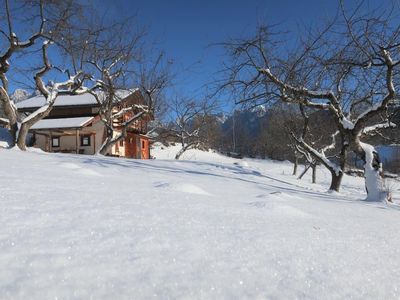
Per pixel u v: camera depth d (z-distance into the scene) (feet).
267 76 33.58
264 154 155.22
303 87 33.50
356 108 40.98
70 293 4.46
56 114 98.27
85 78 47.93
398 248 9.14
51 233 6.40
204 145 105.09
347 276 6.37
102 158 36.17
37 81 42.47
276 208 12.74
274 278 5.82
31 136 96.17
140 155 109.50
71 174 16.85
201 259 6.17
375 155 31.12
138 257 5.84
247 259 6.50
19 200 8.47
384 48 27.25
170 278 5.25
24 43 38.63
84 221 7.39
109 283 4.85
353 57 30.96
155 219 8.38
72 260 5.38
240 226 9.00
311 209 15.26
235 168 47.24
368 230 11.39
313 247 7.95
